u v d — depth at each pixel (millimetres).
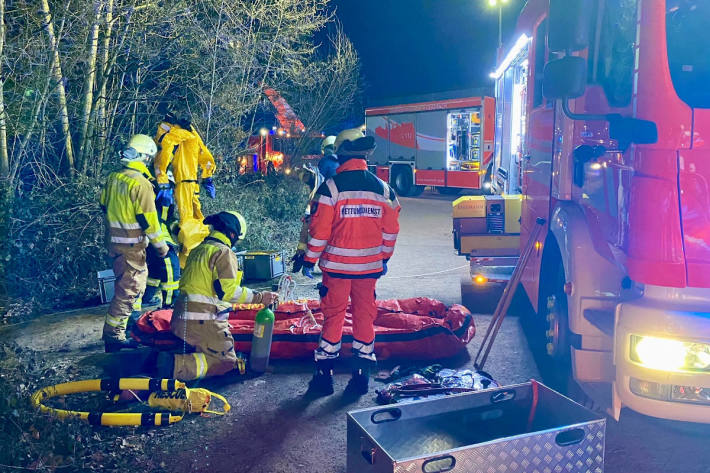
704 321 3045
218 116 11039
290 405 4359
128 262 5285
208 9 11219
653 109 3072
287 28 12109
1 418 3637
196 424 4070
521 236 6582
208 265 4617
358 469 2883
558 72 3355
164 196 6426
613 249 3623
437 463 2592
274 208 10961
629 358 3211
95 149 8891
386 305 5746
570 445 2766
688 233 3070
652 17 3062
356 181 4340
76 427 3760
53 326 6172
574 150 4273
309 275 5570
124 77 9781
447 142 19500
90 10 8156
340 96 15758
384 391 4363
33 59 7578
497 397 3240
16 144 7750
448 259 9688
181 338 4660
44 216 7121
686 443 3719
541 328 5473
